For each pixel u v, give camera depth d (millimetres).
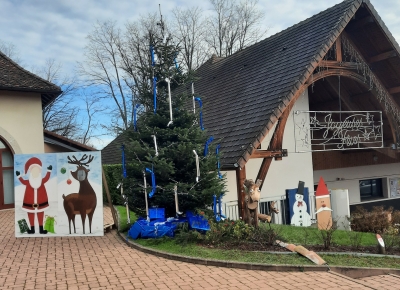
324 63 11648
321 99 15102
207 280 5809
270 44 14617
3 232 9984
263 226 9250
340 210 11070
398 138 14000
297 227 10461
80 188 9289
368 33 12562
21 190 9273
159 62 9055
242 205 9867
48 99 17250
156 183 8664
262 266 6371
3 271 6414
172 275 6070
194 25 35000
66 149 16828
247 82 13258
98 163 9320
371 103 14188
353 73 12539
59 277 6039
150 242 8070
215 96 14484
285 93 10422
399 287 5906
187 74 9109
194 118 9062
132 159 8852
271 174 13234
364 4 11727
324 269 6336
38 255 7469
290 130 13750
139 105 9312
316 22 12773
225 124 11820
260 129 9930
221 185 8727
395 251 8039
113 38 33469
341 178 15836
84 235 9242
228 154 10195
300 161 13914
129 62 32656
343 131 13922
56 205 9281
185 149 8281
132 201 9133
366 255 7430
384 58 12789
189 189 8422
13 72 15789
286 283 5656
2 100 14898
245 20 36250
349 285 5555
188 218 8445
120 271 6309
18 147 15141
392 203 17312
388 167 17312
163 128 8883
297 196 12305
